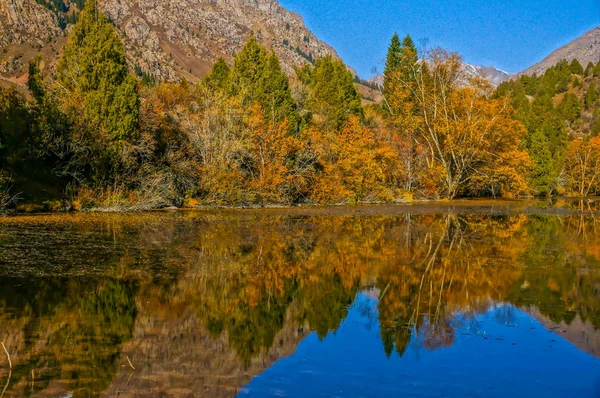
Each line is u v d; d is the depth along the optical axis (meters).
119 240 15.74
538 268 12.49
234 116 32.06
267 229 19.81
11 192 23.08
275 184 32.06
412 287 10.48
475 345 6.96
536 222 25.23
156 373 5.74
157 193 28.36
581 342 7.12
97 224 19.77
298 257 13.73
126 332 7.17
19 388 5.19
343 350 6.71
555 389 5.52
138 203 27.17
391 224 22.91
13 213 22.33
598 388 5.55
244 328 7.61
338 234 18.75
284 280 10.95
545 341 7.14
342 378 5.72
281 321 8.02
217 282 10.55
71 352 6.30
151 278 10.64
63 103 27.50
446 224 23.36
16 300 8.62
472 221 25.17
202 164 31.30
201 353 6.46
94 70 26.91
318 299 9.45
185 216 24.41
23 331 7.02
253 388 5.39
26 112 25.59
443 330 7.62
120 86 27.00
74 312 8.05
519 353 6.64
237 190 31.02
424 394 5.30
